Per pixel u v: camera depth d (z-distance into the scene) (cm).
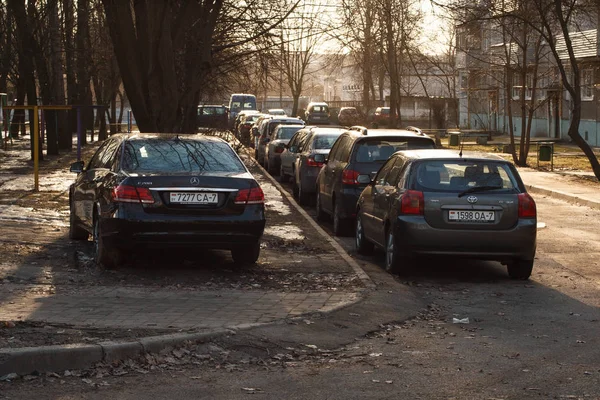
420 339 987
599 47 4928
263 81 2419
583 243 1816
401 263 1383
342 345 957
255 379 805
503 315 1129
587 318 1112
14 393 744
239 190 1300
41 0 3919
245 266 1401
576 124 3153
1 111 4816
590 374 829
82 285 1211
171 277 1291
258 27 2264
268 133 4059
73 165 1586
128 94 2111
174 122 2128
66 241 1608
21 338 869
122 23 2077
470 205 1349
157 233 1264
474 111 7294
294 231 1864
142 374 816
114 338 885
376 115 8125
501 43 6212
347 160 1881
